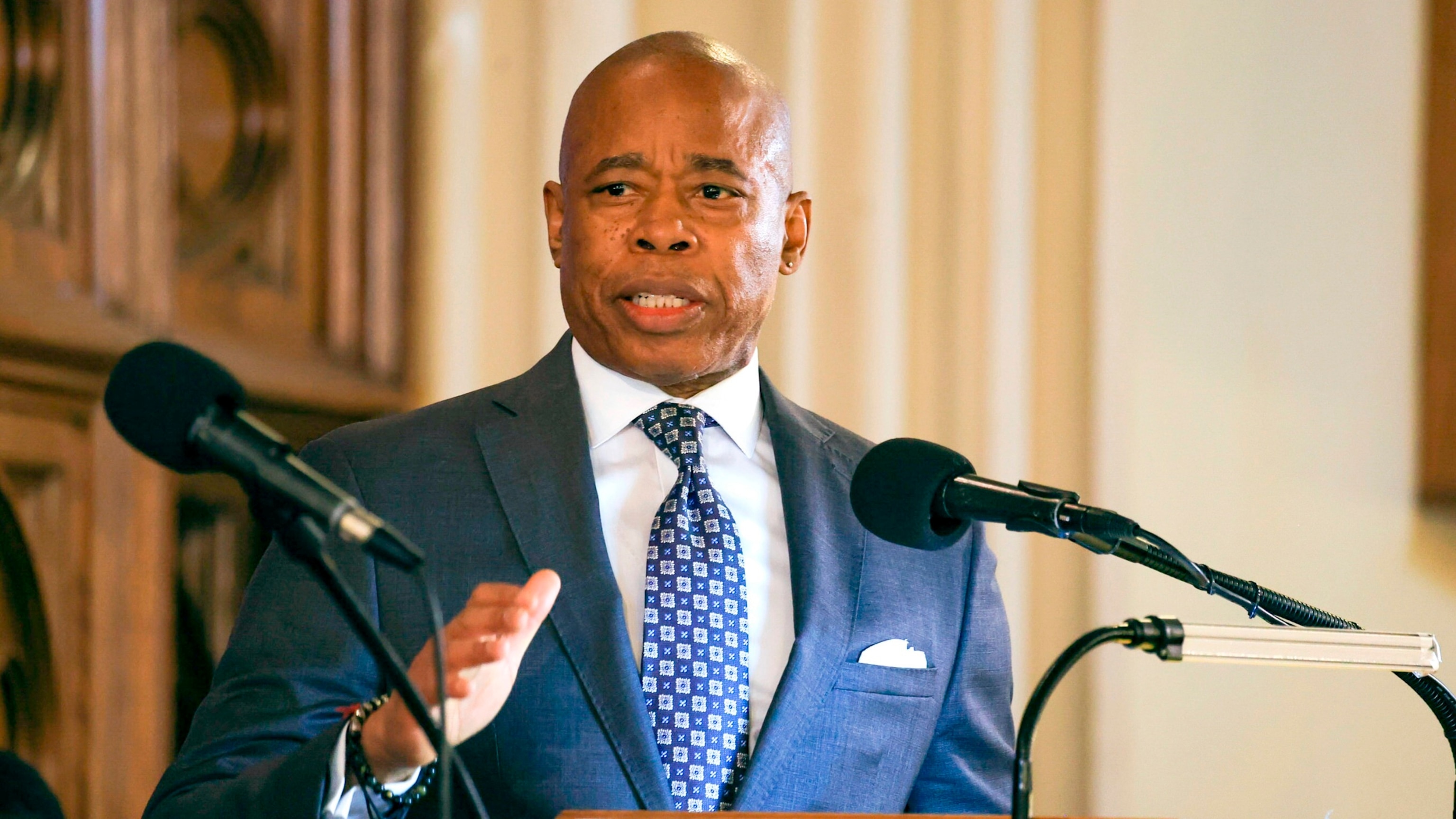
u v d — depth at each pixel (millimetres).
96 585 8328
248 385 9672
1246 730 12352
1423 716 12328
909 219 12656
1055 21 12820
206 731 5254
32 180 7945
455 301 11742
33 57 7945
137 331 8594
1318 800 12305
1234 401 12656
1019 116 12672
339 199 10891
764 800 5383
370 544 3338
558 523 5680
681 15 12398
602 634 5461
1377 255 12680
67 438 8203
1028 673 12344
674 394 6078
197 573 9562
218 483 9758
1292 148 12758
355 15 11039
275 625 5461
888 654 5848
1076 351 12664
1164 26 12828
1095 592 12328
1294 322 12680
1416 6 12688
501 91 11898
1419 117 12672
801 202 6629
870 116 12414
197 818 4664
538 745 5371
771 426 6234
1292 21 12805
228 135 9945
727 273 5801
